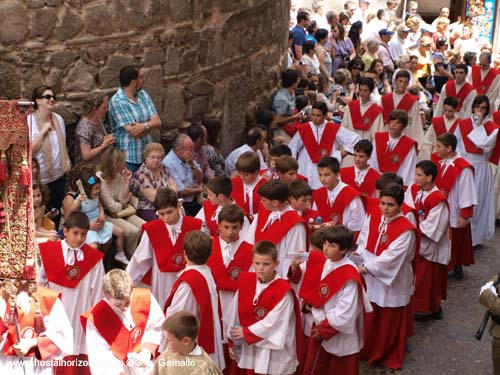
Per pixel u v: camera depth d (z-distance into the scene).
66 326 5.27
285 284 5.73
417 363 7.16
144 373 5.28
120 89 8.18
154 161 7.82
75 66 8.03
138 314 5.41
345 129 9.78
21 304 5.02
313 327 6.21
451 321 8.03
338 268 6.09
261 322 5.70
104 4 8.08
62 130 7.65
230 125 9.87
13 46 7.69
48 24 7.80
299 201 6.91
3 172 4.68
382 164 9.62
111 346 5.32
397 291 6.98
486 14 22.19
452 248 8.95
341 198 7.60
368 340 7.09
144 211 7.82
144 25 8.43
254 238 6.68
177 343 4.82
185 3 8.79
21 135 4.63
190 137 8.62
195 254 5.71
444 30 19.03
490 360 7.26
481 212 10.00
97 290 5.93
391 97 10.81
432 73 16.39
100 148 7.86
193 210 8.50
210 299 5.73
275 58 11.21
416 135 10.83
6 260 4.88
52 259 5.85
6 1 7.57
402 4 20.78
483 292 6.08
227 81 9.73
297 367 6.35
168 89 8.83
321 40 13.77
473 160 9.92
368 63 14.65
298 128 9.85
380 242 6.93
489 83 12.97
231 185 6.92
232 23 9.68
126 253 7.46
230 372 6.13
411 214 7.18
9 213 4.81
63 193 7.70
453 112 10.29
